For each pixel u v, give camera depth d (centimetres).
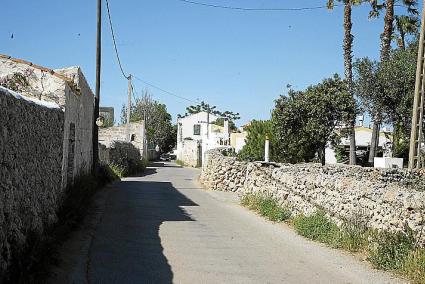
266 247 926
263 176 1591
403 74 2130
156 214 1337
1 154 556
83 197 1212
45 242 711
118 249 869
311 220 1050
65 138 1148
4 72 1164
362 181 948
